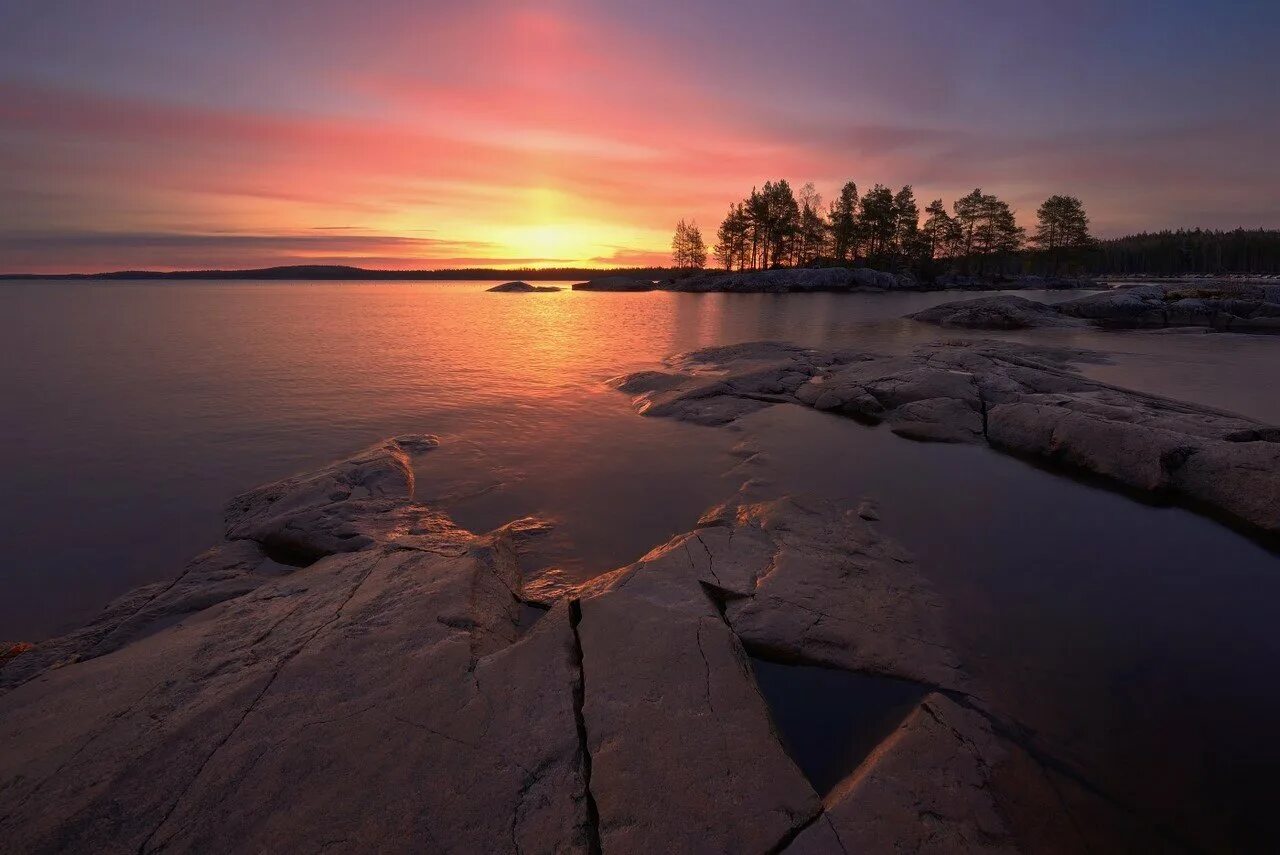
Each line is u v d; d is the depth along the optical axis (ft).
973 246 254.88
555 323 113.39
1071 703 13.89
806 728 13.30
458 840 9.57
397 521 24.14
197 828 9.66
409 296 270.67
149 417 41.39
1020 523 23.66
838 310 137.59
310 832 9.59
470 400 46.57
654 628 15.21
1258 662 15.39
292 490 26.84
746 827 10.05
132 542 23.89
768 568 19.17
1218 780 11.76
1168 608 17.84
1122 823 10.80
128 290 376.07
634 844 9.62
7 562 22.33
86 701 12.83
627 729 11.87
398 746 11.29
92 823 9.75
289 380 54.95
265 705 12.35
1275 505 22.40
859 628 16.44
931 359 49.65
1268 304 89.30
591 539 23.32
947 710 13.42
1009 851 10.13
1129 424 28.96
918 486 27.63
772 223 255.91
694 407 41.93
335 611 16.10
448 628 15.15
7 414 42.14
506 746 11.40
